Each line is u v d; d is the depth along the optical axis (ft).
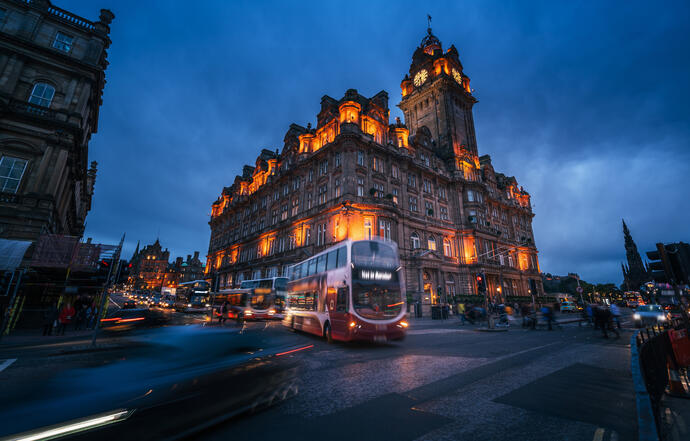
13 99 62.39
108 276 39.24
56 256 57.67
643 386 13.44
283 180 139.33
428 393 18.99
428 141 140.26
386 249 44.09
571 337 48.70
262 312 86.12
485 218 146.10
